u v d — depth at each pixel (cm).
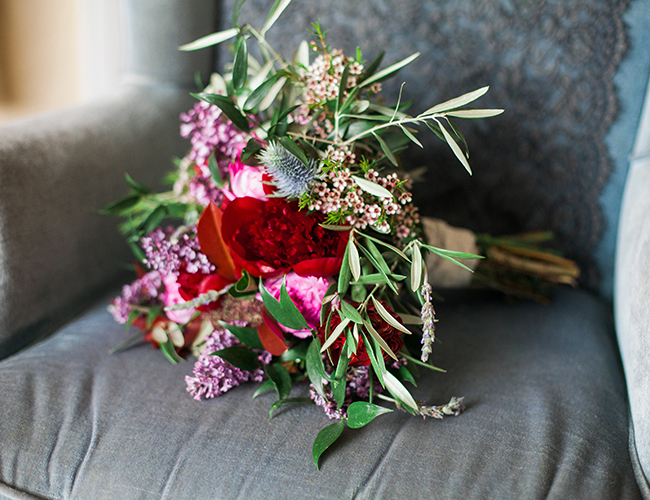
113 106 85
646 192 73
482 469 58
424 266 62
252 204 63
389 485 57
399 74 86
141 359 69
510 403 64
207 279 66
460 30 84
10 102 131
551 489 57
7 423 61
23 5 122
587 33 81
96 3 100
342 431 60
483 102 85
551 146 85
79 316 77
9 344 70
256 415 62
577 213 85
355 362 61
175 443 60
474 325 77
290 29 88
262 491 57
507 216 88
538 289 84
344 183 62
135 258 86
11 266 69
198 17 89
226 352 64
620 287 74
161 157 89
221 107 63
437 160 87
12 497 59
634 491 58
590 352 72
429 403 64
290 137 64
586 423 62
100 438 60
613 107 82
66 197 75
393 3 85
